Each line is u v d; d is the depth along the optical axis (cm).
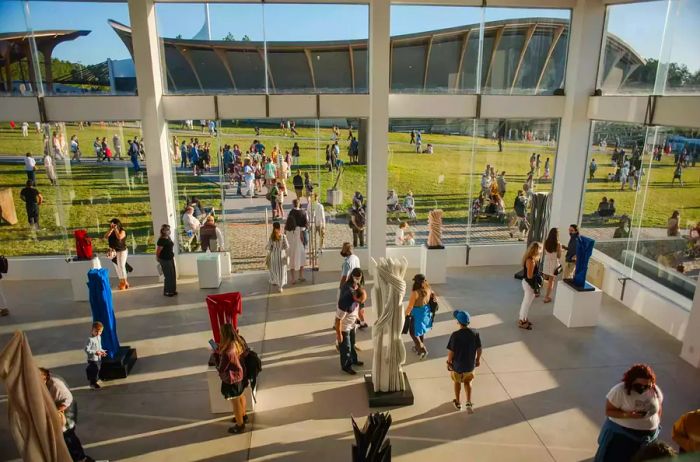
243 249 1115
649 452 319
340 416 615
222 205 1087
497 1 1016
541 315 902
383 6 974
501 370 718
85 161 1037
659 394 455
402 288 607
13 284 1062
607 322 873
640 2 908
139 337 821
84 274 959
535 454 549
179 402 648
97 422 607
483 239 1166
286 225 1027
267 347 787
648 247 904
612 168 1002
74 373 718
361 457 400
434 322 873
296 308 930
